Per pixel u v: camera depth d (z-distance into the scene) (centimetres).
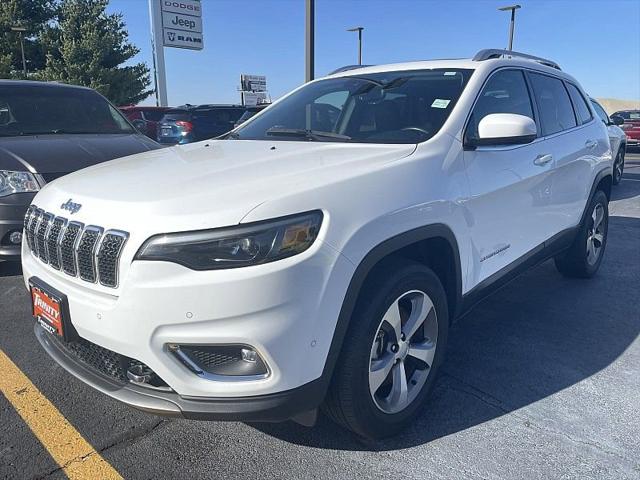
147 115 1588
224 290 195
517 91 365
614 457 246
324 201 214
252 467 242
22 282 473
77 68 3359
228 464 244
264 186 219
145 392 218
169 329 200
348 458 247
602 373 323
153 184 234
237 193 212
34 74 3428
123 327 206
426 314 264
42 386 310
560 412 282
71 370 242
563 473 236
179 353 205
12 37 3347
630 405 288
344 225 215
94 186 247
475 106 313
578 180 430
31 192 449
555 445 255
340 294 213
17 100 588
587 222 459
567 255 471
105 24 3528
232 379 207
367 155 265
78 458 248
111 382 228
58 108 605
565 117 431
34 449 254
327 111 345
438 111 304
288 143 310
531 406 288
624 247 613
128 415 282
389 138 297
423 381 270
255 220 198
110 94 3538
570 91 453
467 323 396
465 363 335
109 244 211
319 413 272
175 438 263
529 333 379
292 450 253
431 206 255
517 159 335
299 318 203
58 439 261
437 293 267
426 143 279
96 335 216
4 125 555
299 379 208
